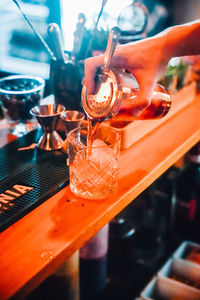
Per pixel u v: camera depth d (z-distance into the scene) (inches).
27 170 22.4
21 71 54.2
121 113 19.8
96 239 27.7
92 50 28.0
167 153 24.6
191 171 36.8
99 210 19.1
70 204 19.6
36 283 15.4
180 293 30.6
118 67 20.6
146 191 36.4
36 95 26.9
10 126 27.8
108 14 42.5
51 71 26.8
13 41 61.6
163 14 40.9
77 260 24.0
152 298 31.3
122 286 33.1
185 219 39.0
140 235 37.8
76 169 19.7
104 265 30.0
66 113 23.8
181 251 34.6
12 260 15.9
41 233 17.5
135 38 27.7
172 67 29.0
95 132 19.9
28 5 53.4
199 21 21.2
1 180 21.3
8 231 17.7
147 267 35.5
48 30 24.5
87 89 19.4
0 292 14.3
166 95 21.4
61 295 24.7
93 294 30.4
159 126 29.1
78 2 42.7
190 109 32.0
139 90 19.8
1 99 26.6
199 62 35.1
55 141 24.6
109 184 19.9
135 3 30.0
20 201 19.5
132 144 26.1
